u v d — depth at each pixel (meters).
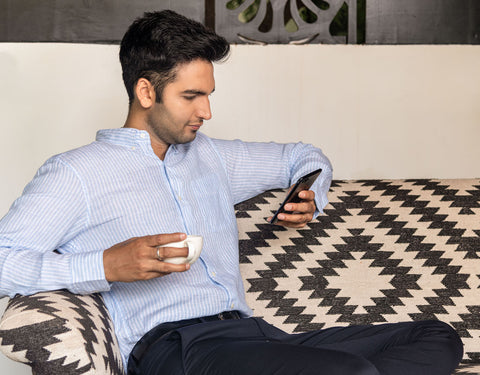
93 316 1.21
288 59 2.43
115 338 1.29
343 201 1.75
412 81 2.45
